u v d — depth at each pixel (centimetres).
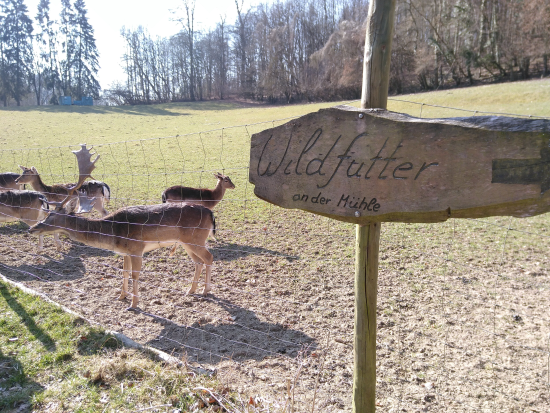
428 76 4353
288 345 450
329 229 850
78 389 365
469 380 392
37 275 650
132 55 7000
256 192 264
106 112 4725
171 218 553
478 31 3884
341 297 562
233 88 6975
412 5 3922
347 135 231
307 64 5484
